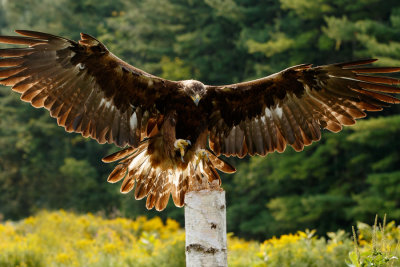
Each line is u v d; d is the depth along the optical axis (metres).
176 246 10.75
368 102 6.84
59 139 37.94
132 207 30.25
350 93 6.85
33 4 42.69
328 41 26.48
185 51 34.31
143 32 35.53
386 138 23.95
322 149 25.75
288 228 26.53
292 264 9.18
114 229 16.00
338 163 27.30
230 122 7.21
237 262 9.68
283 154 26.73
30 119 38.16
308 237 10.45
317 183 27.92
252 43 27.84
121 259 11.15
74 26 39.97
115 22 36.41
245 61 32.56
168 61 33.94
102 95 6.54
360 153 26.28
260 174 28.48
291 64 28.62
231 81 32.25
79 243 13.59
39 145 38.44
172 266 10.29
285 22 30.25
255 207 28.30
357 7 26.02
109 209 34.00
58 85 6.28
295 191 29.02
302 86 7.03
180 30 35.62
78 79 6.38
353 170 26.41
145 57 36.66
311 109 7.06
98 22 40.19
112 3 40.94
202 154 6.39
